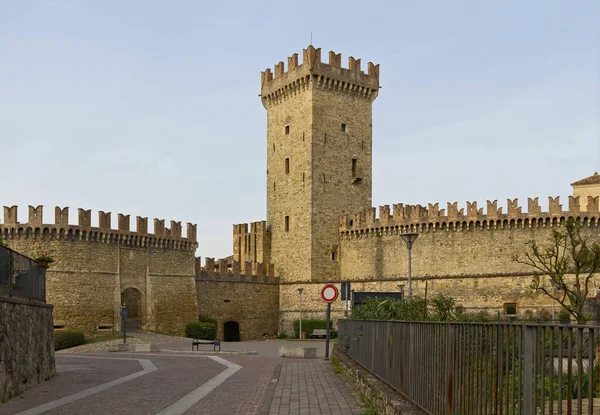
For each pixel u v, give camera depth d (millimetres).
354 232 98688
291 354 48219
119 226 83938
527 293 76438
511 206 85875
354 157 103062
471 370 12805
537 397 9969
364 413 19656
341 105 102375
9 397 24391
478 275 80625
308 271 98312
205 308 93875
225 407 21391
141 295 86250
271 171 106312
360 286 92188
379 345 22969
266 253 105188
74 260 79250
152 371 35438
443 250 89750
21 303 27078
